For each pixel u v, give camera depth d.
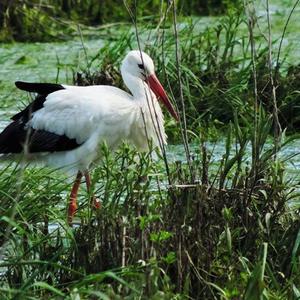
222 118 15.86
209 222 9.08
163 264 8.59
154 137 12.34
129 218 8.89
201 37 18.30
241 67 18.42
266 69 16.16
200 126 14.86
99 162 12.13
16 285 8.76
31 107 12.01
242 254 9.26
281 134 10.27
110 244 8.81
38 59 20.55
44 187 10.88
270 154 9.88
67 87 12.38
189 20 18.70
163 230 8.65
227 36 17.19
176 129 14.86
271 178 9.84
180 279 8.52
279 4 24.34
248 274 8.55
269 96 15.63
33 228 9.83
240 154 9.75
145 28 19.16
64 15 23.47
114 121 12.00
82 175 11.98
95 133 11.98
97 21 23.50
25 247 9.46
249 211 9.48
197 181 9.39
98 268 8.80
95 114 11.93
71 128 11.99
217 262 9.09
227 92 15.86
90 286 8.42
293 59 19.03
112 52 17.12
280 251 9.21
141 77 12.60
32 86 12.42
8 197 10.14
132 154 10.34
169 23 21.03
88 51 20.86
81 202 12.18
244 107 15.62
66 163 12.13
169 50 17.41
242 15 20.06
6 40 22.34
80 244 9.02
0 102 17.39
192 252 8.86
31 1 23.22
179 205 9.05
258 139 9.82
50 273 8.73
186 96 15.98
